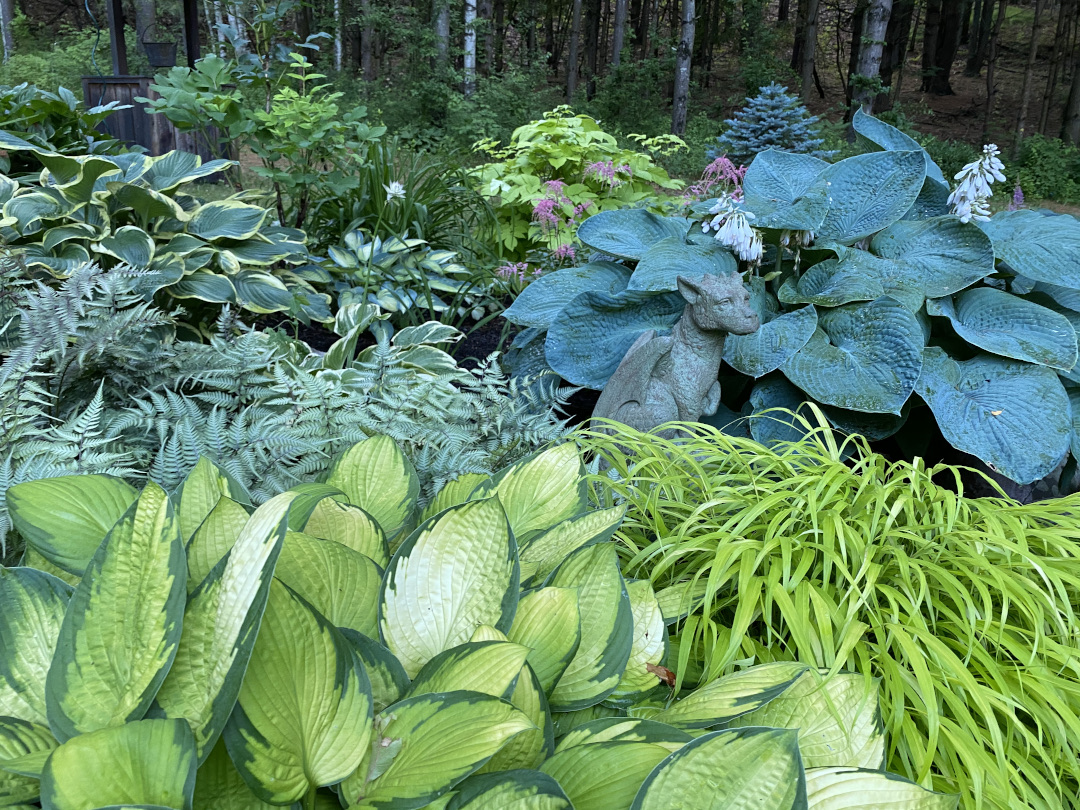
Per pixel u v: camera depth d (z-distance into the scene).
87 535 1.28
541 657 1.20
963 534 1.73
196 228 4.23
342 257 4.70
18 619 1.08
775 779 0.97
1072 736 1.46
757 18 24.42
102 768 0.83
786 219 3.46
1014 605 1.76
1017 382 3.29
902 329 3.17
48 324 2.31
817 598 1.52
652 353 2.88
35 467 1.73
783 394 3.44
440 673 1.07
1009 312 3.48
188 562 1.21
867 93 15.45
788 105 8.96
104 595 1.02
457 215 6.00
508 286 5.00
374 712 1.06
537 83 19.56
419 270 4.66
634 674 1.31
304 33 20.06
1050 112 23.75
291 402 2.33
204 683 0.97
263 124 4.94
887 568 1.77
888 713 1.42
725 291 2.72
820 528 1.84
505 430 2.62
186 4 7.76
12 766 0.87
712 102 25.00
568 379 3.55
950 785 1.36
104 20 27.08
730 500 1.85
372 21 18.22
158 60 7.89
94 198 4.00
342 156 5.29
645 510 1.96
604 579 1.33
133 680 0.96
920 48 30.25
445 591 1.21
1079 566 1.76
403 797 0.91
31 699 1.03
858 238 3.77
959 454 3.72
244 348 2.60
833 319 3.43
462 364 4.21
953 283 3.44
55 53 19.08
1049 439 3.09
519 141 6.55
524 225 6.19
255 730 0.93
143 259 3.72
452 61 19.80
